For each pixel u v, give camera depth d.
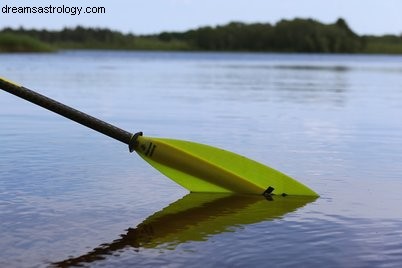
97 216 4.69
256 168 5.76
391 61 62.69
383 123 10.95
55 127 9.81
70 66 36.00
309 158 7.32
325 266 3.67
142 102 14.41
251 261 3.74
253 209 5.04
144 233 4.28
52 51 82.00
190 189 5.78
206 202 5.27
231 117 11.59
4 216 4.61
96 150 7.59
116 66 38.03
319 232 4.34
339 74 31.16
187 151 5.82
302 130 9.86
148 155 5.85
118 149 7.69
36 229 4.32
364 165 6.91
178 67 38.09
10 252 3.84
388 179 6.19
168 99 15.38
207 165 5.76
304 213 4.89
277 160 7.17
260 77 27.03
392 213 4.88
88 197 5.27
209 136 9.04
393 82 24.45
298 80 25.17
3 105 13.62
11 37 75.56
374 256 3.84
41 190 5.46
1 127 9.76
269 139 8.82
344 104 14.63
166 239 4.14
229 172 5.71
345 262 3.73
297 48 95.94
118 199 5.24
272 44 97.94
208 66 40.78
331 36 95.06
